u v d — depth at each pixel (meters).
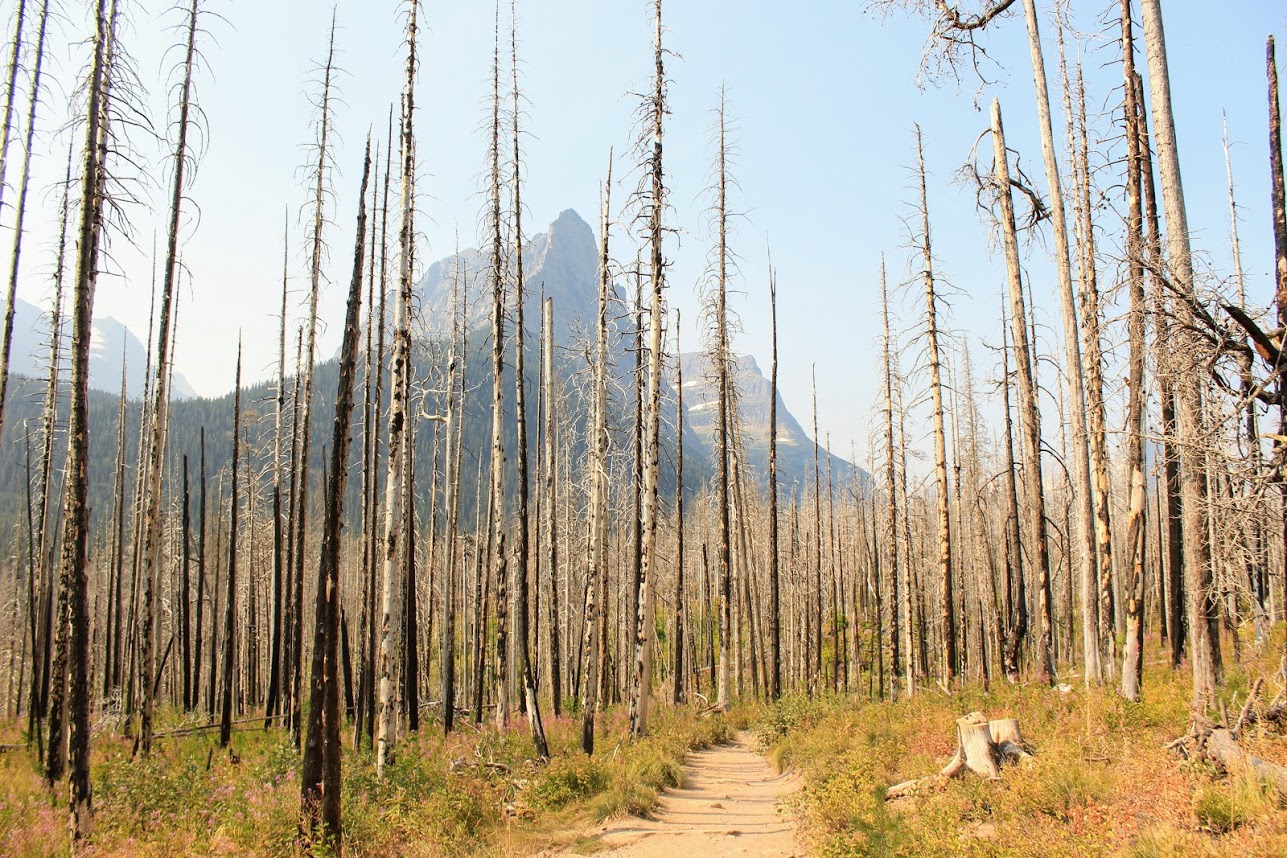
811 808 10.75
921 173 21.03
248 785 13.41
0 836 9.99
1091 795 8.05
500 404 17.97
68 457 10.23
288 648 23.69
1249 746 8.09
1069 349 15.96
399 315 14.93
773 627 26.47
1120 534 34.41
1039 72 15.72
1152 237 10.65
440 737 20.06
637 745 17.22
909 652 23.22
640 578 18.73
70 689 10.04
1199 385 8.71
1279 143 8.55
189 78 15.64
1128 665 12.39
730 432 26.25
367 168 10.33
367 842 10.44
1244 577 9.02
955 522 37.81
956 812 8.88
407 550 21.02
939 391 20.83
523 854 10.57
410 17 15.19
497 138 18.09
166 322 16.00
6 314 15.19
